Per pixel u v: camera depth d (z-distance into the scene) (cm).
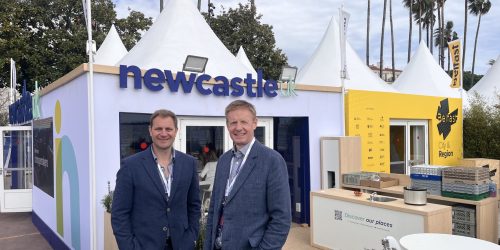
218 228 256
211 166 579
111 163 485
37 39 1939
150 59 764
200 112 558
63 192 594
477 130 1004
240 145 250
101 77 481
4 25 1673
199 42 834
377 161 771
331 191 559
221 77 576
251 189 237
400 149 847
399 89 1323
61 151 600
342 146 655
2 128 873
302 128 688
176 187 280
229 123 249
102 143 479
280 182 234
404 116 834
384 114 790
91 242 468
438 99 920
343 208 515
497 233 491
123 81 491
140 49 852
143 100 511
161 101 526
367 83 1058
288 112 653
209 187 577
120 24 2236
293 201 711
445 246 301
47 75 1862
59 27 2139
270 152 243
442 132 930
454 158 964
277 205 233
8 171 888
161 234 271
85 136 485
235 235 236
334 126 716
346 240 511
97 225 471
